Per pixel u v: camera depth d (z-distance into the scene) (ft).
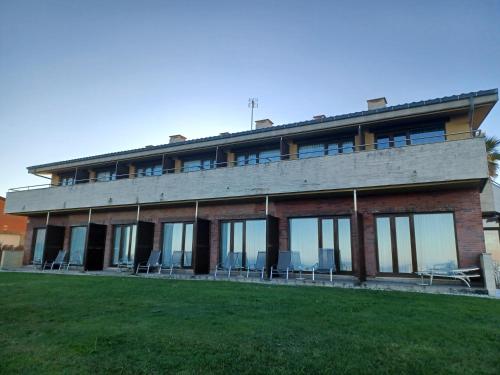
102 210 70.23
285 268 46.98
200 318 23.48
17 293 35.73
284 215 53.16
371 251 46.21
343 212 49.14
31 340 19.13
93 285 40.78
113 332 20.29
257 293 33.32
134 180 62.64
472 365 15.28
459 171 38.60
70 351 17.17
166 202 58.90
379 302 28.58
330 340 18.48
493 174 69.97
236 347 17.46
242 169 52.54
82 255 71.97
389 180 42.01
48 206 71.97
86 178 79.15
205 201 57.00
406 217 45.44
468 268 39.22
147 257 61.21
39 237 80.28
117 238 68.64
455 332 19.97
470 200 41.91
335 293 33.09
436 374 14.35
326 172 46.06
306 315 24.13
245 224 56.75
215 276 49.34
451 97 43.04
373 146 50.70
